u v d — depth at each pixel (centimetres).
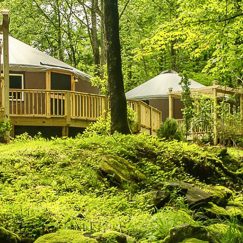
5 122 1473
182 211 809
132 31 3981
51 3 3853
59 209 715
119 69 1332
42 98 2005
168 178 1106
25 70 2173
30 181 880
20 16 3775
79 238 575
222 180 1224
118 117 1324
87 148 1121
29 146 1167
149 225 710
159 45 1389
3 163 963
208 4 1305
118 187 970
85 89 2508
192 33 1343
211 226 755
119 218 738
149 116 2183
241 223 880
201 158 1238
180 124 2561
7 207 685
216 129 2330
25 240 611
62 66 2322
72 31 4103
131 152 1138
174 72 3403
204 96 2450
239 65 1359
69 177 934
